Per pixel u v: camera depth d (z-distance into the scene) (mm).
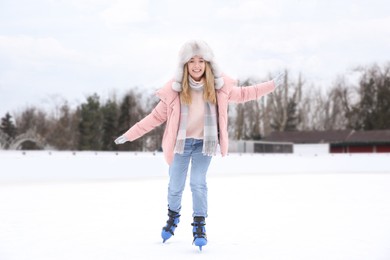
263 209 8445
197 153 4652
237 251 4414
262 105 84062
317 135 61875
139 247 4652
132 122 71062
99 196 11820
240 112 83312
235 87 4711
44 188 15031
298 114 87438
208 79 4453
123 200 10617
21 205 9430
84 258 4141
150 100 79812
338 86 87875
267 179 21000
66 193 12883
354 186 15672
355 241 4957
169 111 4562
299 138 62250
